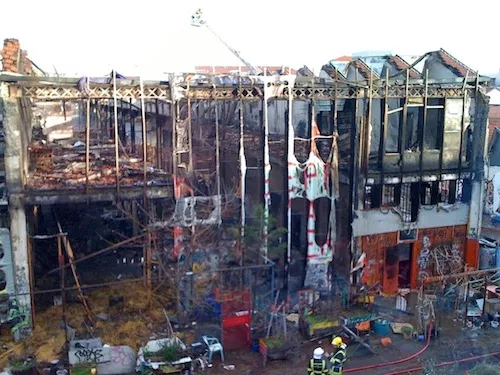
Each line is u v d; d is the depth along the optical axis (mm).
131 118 36875
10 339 23375
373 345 24250
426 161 29375
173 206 25906
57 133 43656
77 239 30391
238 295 23984
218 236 26078
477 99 29875
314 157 26984
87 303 26344
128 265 30422
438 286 29203
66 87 23312
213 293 25109
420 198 29984
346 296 26828
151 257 27172
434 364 21812
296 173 26781
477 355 23328
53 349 22500
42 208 30766
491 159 41219
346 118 29406
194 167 29484
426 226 30188
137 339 23719
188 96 24812
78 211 30609
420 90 28500
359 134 27703
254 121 38438
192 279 25219
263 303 25406
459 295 27688
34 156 27625
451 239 30953
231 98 25469
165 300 26938
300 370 22188
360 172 28047
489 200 41531
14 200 22984
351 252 28422
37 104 40000
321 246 27609
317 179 27125
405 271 30656
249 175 29344
